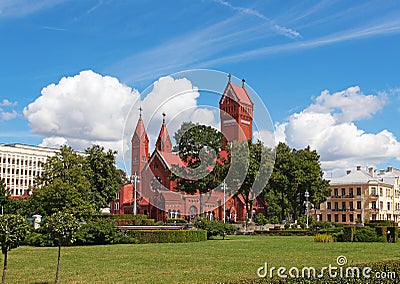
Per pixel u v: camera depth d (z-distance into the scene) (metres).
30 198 49.19
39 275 16.45
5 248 13.12
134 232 33.28
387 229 37.25
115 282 14.99
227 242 35.12
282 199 76.69
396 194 92.44
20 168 120.50
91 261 20.64
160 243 33.34
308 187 73.06
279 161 73.19
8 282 15.02
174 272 17.22
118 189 59.09
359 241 36.94
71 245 30.44
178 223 51.47
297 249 28.08
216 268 18.36
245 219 68.25
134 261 20.67
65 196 48.06
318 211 91.88
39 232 30.25
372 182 87.12
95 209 55.59
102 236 31.67
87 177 56.12
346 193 89.62
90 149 58.62
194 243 33.66
